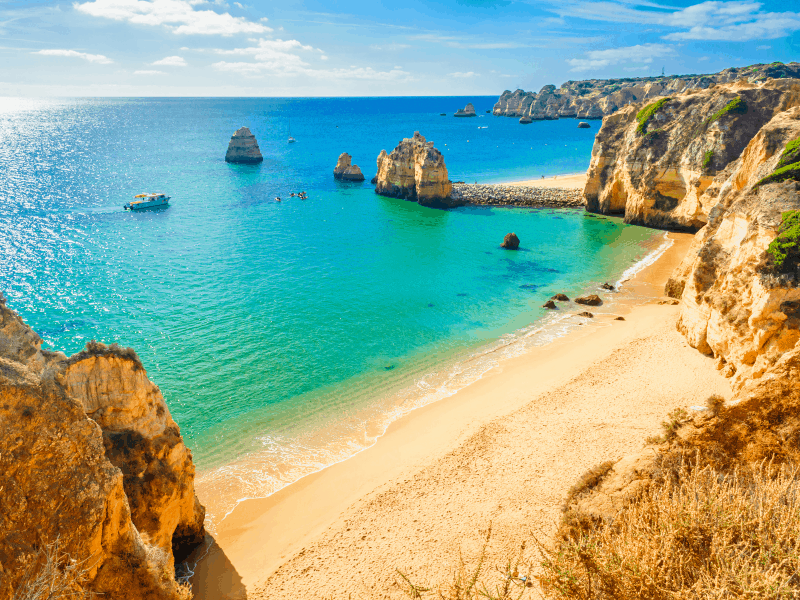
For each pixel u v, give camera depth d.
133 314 43.09
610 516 14.27
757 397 16.06
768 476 11.64
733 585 8.81
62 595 9.53
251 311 44.66
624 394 29.70
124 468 16.28
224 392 32.12
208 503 23.08
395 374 34.91
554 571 10.99
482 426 27.70
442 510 21.42
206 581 18.73
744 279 29.98
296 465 25.73
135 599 12.08
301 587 18.22
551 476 22.70
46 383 11.27
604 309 45.66
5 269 52.38
